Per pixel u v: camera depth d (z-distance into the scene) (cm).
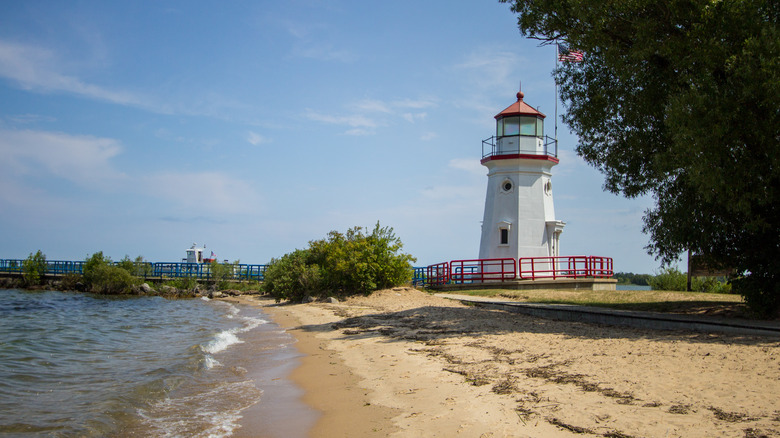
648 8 1518
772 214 1496
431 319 1934
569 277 3131
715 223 1547
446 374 1040
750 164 1363
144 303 4084
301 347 1578
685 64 1442
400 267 3175
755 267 1559
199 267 5769
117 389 1070
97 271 5181
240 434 771
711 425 633
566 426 674
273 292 3762
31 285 5656
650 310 1881
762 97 1300
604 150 1839
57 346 1744
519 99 3425
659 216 1691
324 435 741
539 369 1010
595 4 1527
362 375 1112
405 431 721
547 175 3375
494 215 3334
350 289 3253
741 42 1358
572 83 1880
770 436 584
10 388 1095
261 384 1103
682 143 1352
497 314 2050
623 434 626
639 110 1642
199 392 1042
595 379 895
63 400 991
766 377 832
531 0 1800
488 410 773
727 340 1202
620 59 1571
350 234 3347
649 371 922
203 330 2181
